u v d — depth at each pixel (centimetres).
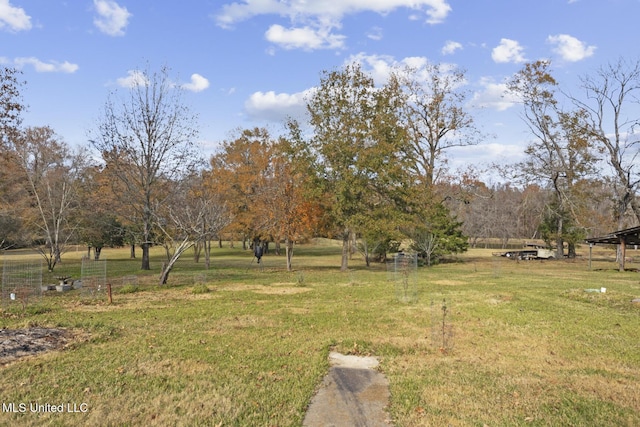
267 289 1591
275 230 2633
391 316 1040
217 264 3158
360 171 2420
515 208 5962
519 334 863
